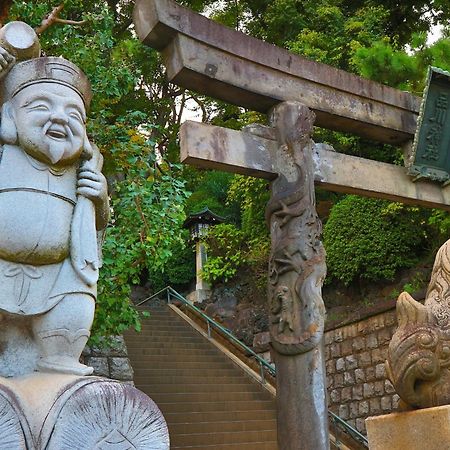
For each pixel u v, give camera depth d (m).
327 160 6.05
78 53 6.26
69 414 1.84
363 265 10.49
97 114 6.57
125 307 6.20
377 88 6.44
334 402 9.72
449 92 6.43
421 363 3.01
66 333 2.16
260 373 10.61
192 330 12.83
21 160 2.27
